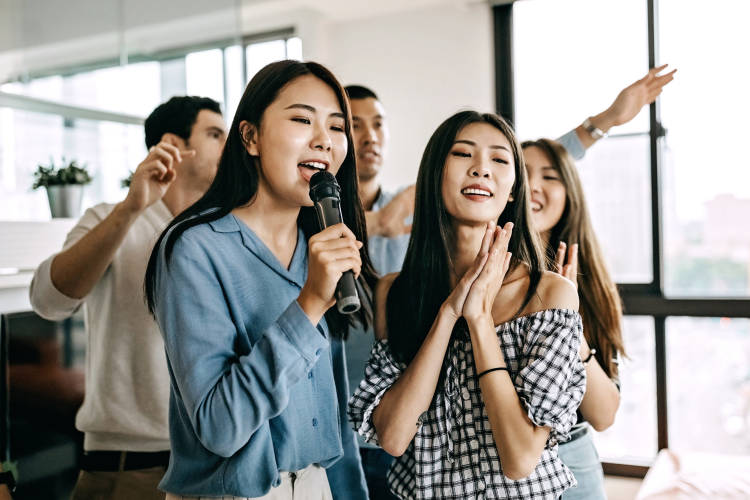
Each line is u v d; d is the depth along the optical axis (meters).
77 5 2.40
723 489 2.48
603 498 1.58
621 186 3.38
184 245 1.04
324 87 1.14
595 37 3.49
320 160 1.10
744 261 3.17
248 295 1.10
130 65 2.54
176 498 1.07
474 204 1.22
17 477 1.91
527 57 3.67
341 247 0.97
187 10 2.67
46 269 1.66
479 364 1.13
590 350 1.41
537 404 1.10
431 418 1.21
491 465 1.15
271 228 1.17
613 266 3.41
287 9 4.03
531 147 1.91
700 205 3.24
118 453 1.65
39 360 2.02
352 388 1.79
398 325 1.28
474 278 1.15
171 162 1.62
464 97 3.80
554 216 1.87
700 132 3.22
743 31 3.12
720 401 3.21
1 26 2.23
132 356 1.64
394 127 4.01
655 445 3.34
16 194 2.27
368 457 1.77
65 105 2.38
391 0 3.78
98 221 1.81
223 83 2.79
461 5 3.79
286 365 0.95
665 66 2.32
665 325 3.27
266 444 1.04
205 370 0.97
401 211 2.05
